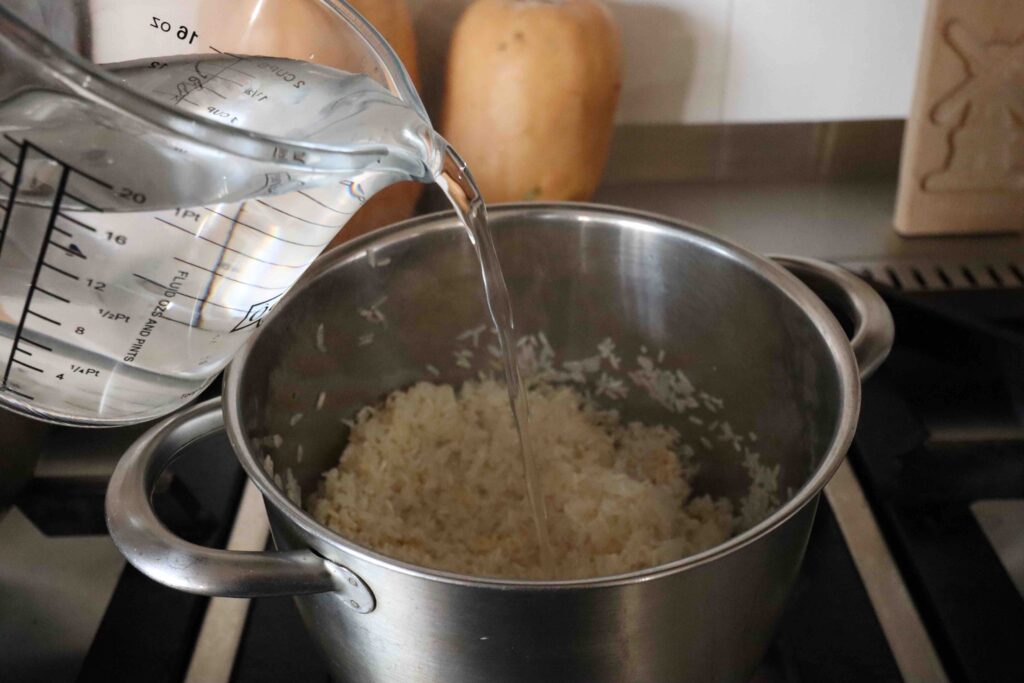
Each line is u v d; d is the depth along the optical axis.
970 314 0.64
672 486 0.61
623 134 0.79
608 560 0.55
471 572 0.55
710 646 0.40
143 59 0.40
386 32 0.64
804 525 0.40
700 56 0.74
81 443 0.59
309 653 0.49
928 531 0.53
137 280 0.35
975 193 0.74
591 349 0.63
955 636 0.48
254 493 0.57
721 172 0.81
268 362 0.49
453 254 0.57
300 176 0.34
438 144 0.41
